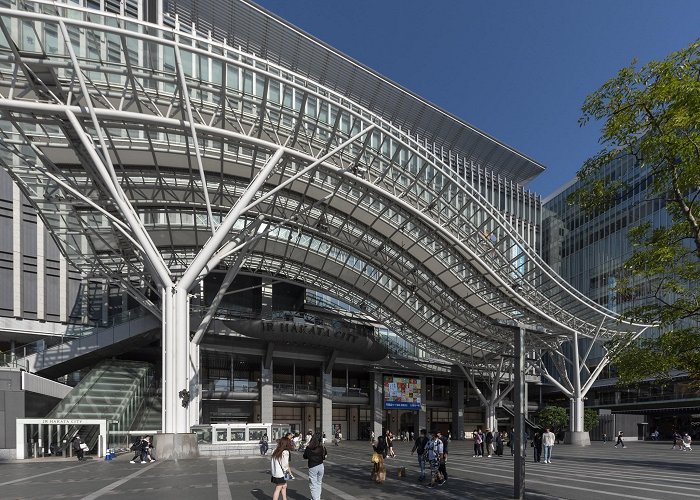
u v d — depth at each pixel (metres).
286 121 36.44
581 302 51.81
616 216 78.25
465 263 46.25
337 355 65.12
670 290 12.83
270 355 58.38
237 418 60.84
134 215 29.66
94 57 30.66
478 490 16.31
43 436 34.56
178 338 30.03
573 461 30.70
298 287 66.12
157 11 47.97
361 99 65.31
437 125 72.19
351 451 40.66
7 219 49.28
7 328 48.25
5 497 15.13
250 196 31.59
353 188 39.38
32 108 26.39
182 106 29.06
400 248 48.69
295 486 17.06
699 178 10.54
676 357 12.25
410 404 73.12
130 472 22.12
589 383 57.97
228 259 51.59
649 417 89.25
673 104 10.57
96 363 51.69
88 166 32.88
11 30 28.55
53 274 52.22
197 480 18.69
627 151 12.26
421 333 64.69
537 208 87.00
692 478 21.16
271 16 54.88
